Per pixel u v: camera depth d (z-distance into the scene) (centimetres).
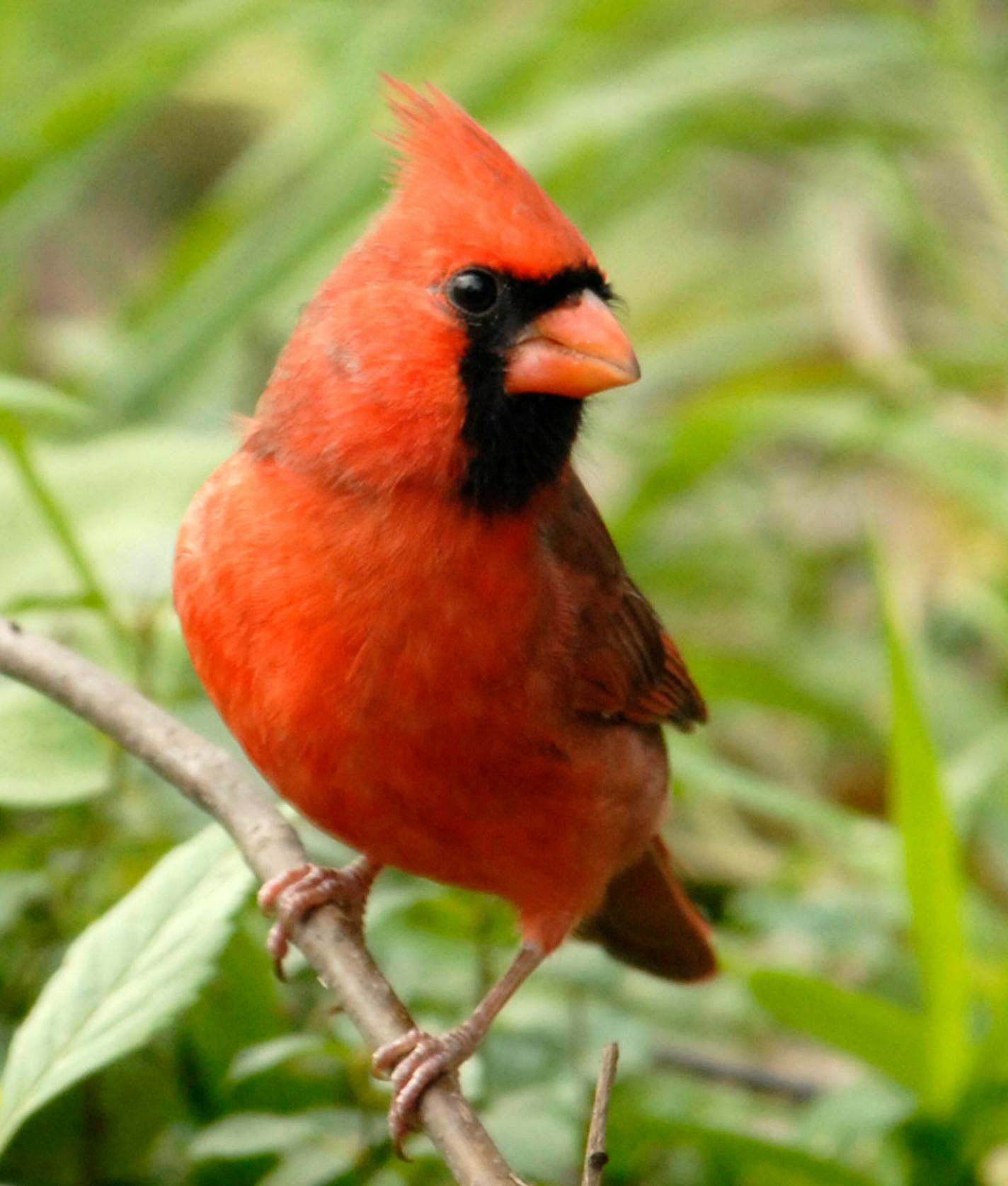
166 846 659
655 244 1311
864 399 1059
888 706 959
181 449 782
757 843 925
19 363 1116
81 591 666
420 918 670
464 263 516
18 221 1055
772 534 1107
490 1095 605
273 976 623
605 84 1038
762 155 1206
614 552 587
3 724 591
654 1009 728
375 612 516
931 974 621
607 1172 633
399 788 533
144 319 1052
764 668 924
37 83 1181
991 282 1135
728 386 1172
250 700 530
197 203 1381
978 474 977
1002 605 1014
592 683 564
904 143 1078
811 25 1050
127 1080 617
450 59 1062
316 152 1028
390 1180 579
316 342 527
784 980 618
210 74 1345
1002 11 1317
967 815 817
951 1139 626
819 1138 632
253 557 523
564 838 562
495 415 519
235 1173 615
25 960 650
